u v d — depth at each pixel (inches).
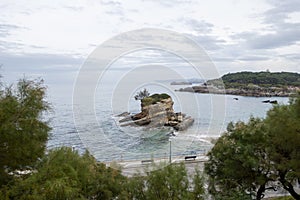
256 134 446.3
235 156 450.6
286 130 383.9
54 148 259.8
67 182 240.1
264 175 441.1
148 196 306.3
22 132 230.1
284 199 497.0
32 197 217.9
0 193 220.7
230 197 423.8
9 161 235.8
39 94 237.6
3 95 236.4
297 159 389.7
